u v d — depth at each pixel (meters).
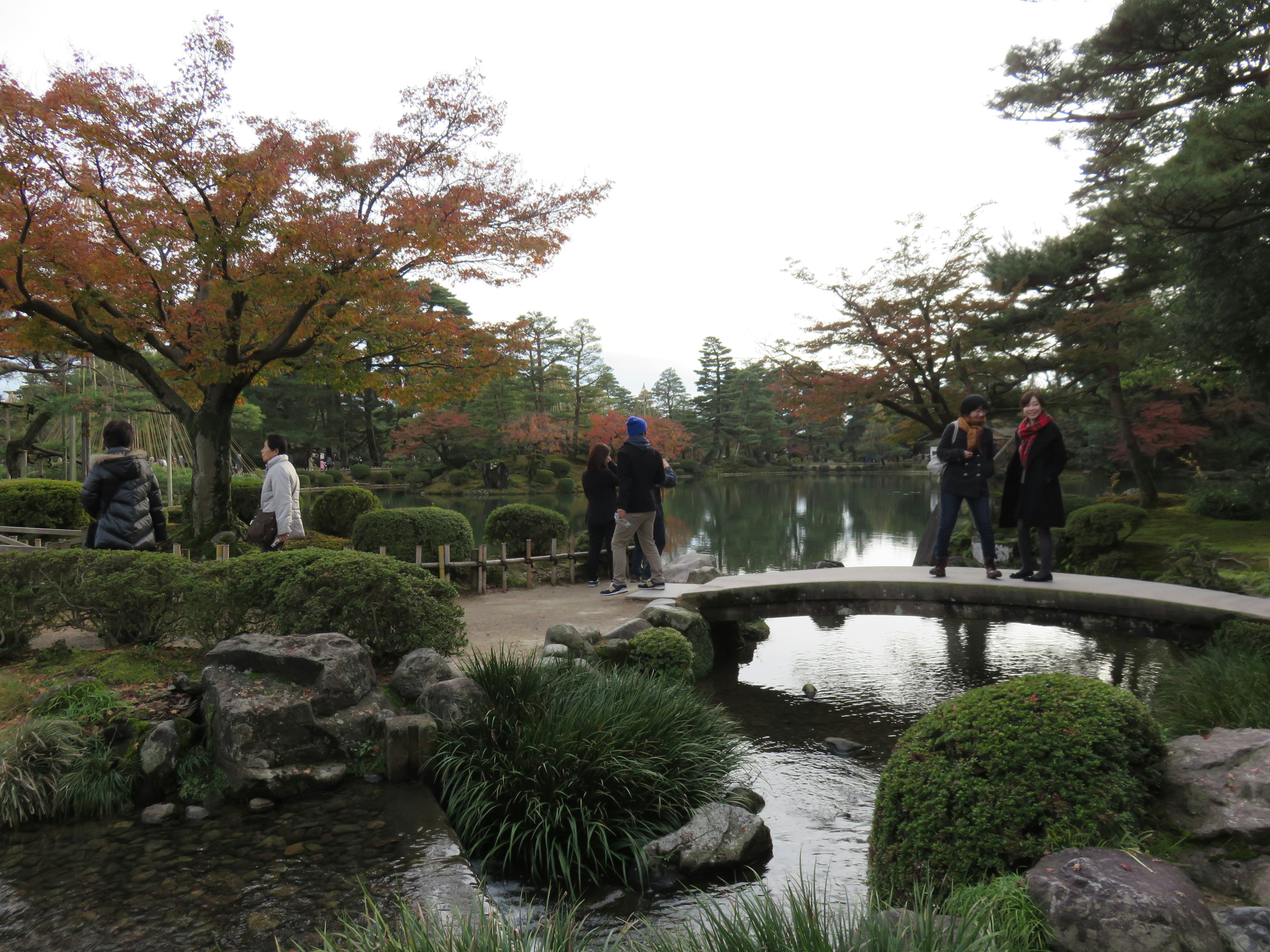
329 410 55.25
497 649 5.95
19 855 3.20
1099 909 2.03
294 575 5.06
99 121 8.80
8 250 8.63
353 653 4.46
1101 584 6.89
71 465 18.17
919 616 8.26
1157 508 19.14
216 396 11.48
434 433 48.97
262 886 2.94
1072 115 13.42
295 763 3.93
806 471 75.00
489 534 10.78
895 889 2.66
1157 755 2.87
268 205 9.34
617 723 4.04
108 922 2.67
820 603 7.34
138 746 3.84
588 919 2.98
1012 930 2.04
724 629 7.74
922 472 70.50
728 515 26.97
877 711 5.80
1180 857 2.46
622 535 8.09
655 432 50.41
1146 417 18.91
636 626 6.39
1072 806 2.53
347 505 13.48
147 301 9.81
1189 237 12.13
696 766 4.09
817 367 17.02
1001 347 16.94
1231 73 11.63
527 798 3.61
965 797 2.63
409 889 2.92
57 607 5.15
